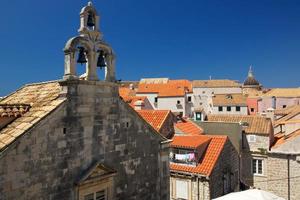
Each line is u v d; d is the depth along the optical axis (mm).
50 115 11430
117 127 14562
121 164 14742
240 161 38938
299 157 33250
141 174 15898
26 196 10586
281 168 34500
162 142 17156
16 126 11250
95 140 13352
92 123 13227
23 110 12289
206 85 99875
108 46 14117
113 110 14359
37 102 12969
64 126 11984
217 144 32031
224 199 14367
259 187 38375
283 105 93062
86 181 12672
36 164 10922
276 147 35219
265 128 39250
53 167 11523
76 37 12430
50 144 11422
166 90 87562
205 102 98000
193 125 41719
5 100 14969
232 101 78938
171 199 30734
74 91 12422
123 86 112750
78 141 12547
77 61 13188
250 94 110250
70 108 12258
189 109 87625
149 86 91188
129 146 15227
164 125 34500
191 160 30406
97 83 13445
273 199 14398
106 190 13930
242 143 40062
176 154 31703
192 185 29484
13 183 10195
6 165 9992
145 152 16188
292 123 39531
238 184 35781
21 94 15078
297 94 94250
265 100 89125
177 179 30562
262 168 38562
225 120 47844
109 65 14250
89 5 13242
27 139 10625
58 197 11680
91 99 13203
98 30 13586
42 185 11117
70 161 12188
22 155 10469
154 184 16672
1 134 10992
